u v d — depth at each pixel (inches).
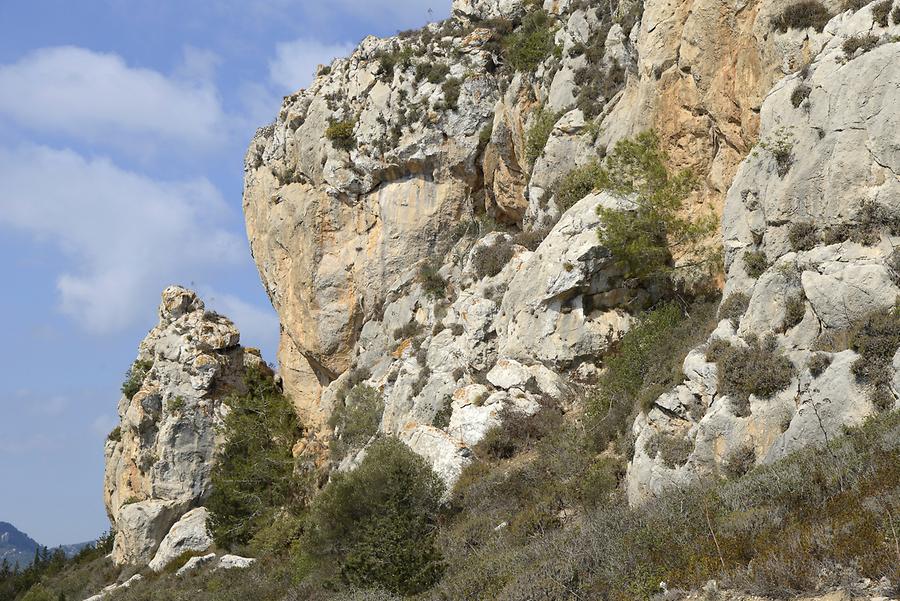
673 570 632.4
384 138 2028.8
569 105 1603.1
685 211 1278.3
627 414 1131.9
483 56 2022.6
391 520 1059.9
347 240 2084.2
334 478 1214.9
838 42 948.0
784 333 867.4
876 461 622.2
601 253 1311.5
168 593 1724.9
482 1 2137.1
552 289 1336.1
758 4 1154.0
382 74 2092.8
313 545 1186.6
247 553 1875.0
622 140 1314.0
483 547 1013.2
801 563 555.8
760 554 590.2
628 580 660.7
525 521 1009.5
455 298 1796.3
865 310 800.9
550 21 1861.5
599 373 1311.5
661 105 1302.9
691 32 1237.1
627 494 960.3
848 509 584.4
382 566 1002.1
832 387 757.9
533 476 1148.5
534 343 1360.7
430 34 2135.8
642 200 1288.1
